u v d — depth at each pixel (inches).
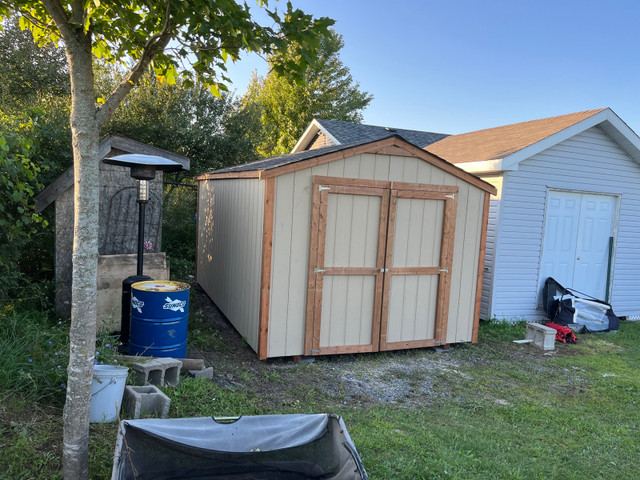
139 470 113.5
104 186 275.7
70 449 102.7
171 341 203.3
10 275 217.3
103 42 124.0
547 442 171.0
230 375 212.7
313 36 108.7
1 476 108.6
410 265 261.9
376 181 246.8
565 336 317.1
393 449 151.6
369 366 243.4
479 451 157.6
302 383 212.2
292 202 231.8
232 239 293.1
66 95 546.3
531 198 349.1
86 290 100.7
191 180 575.5
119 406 147.6
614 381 243.3
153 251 297.3
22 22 123.3
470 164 347.9
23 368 150.1
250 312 251.0
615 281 392.2
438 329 271.9
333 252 242.7
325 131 543.5
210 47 112.7
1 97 484.7
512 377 243.1
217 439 120.5
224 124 600.4
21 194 204.1
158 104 545.6
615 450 167.8
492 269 342.3
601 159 370.9
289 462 123.2
